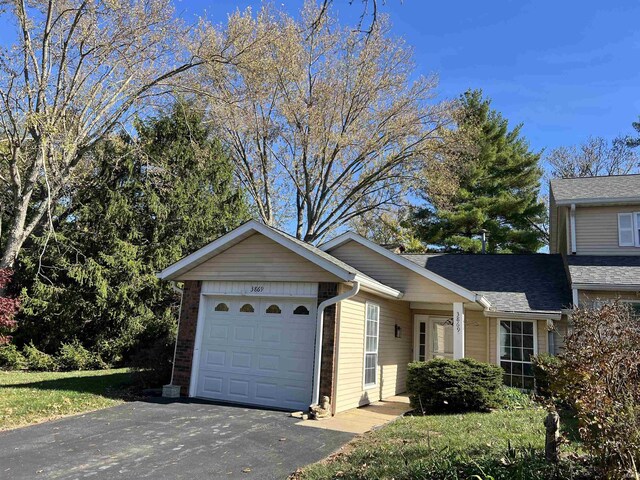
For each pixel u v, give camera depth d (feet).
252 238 34.40
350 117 76.84
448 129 75.46
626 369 13.98
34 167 52.70
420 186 80.69
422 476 15.89
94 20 51.67
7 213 60.49
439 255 60.39
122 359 56.80
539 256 56.70
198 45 58.39
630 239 48.83
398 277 43.45
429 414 31.78
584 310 16.43
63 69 52.13
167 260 60.13
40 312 54.34
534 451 17.29
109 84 57.62
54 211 63.00
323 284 31.81
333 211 84.84
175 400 32.71
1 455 20.13
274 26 62.64
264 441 23.06
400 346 46.14
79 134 55.42
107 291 55.62
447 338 48.88
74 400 31.42
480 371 32.09
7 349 52.85
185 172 66.23
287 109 74.54
